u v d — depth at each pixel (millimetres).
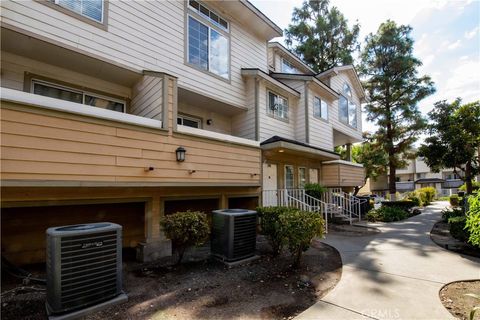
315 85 10836
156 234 5199
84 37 5320
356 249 5734
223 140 6219
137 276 4117
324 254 5355
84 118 3912
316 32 19984
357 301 3189
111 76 6203
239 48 8875
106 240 3166
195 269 4453
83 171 3850
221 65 8188
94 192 4492
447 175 36188
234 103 8438
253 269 4438
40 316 2854
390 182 17562
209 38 7898
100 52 5523
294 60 13109
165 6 6840
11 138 3254
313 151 9109
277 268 4492
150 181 4668
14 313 2912
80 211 5309
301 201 8086
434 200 25625
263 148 7660
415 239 6723
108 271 3154
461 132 11016
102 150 4078
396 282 3789
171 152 5059
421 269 4340
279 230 4637
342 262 4797
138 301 3244
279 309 3061
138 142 4551
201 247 5984
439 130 11719
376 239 6785
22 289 3580
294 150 8258
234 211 5152
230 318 2859
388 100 17297
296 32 20328
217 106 8383
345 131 13633
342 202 11148
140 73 6094
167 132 5020
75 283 2887
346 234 7555
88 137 3936
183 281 3906
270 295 3438
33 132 3428
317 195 9234
